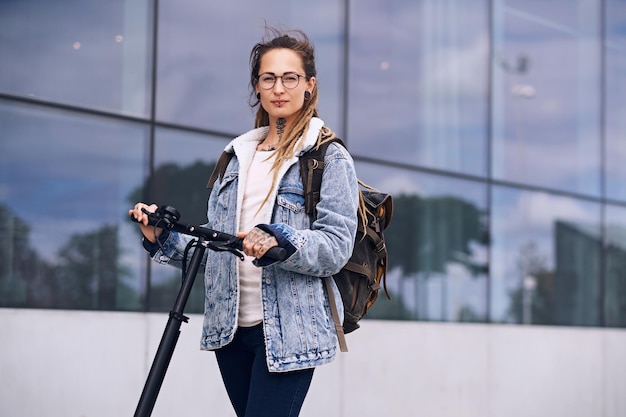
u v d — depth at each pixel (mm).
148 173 7102
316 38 8266
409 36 9031
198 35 7449
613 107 11078
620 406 10711
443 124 9281
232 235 3436
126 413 6555
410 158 8953
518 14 10070
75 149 6719
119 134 6953
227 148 3816
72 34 6742
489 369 9227
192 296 7234
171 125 7250
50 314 6207
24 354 6074
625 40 11266
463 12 9531
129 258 6961
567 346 10125
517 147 9953
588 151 10711
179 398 6820
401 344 8414
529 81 10117
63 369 6242
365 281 3787
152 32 7168
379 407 8180
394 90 8867
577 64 10664
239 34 7715
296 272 3572
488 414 9188
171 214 3488
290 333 3523
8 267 6367
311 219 3615
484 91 9672
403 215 8852
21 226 6441
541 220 10148
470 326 9078
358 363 8055
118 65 6969
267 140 3785
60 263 6609
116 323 6551
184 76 7352
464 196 9406
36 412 6102
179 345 6867
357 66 8586
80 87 6770
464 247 9352
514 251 9836
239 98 7688
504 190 9789
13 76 6441
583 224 10594
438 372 8719
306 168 3617
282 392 3523
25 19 6516
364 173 8578
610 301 10859
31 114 6516
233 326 3561
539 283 10055
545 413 9812
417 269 8914
